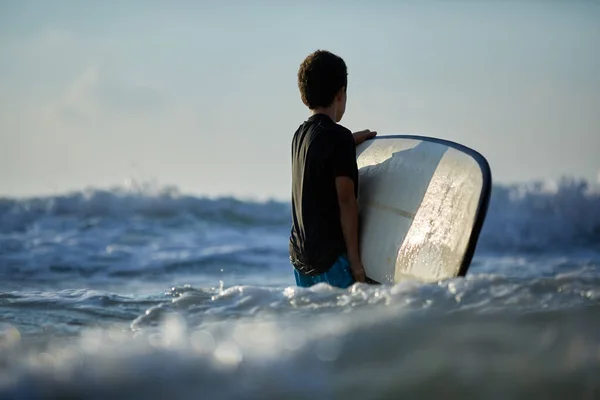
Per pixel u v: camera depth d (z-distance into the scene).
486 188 12.74
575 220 46.53
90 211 46.06
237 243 39.31
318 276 14.54
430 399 7.39
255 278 28.52
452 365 8.06
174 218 46.12
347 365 8.12
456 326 9.28
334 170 14.32
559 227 45.81
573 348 8.45
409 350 8.50
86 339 9.27
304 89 15.12
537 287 11.33
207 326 10.38
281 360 8.20
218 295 13.11
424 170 14.25
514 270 31.69
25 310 13.94
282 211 47.66
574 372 7.85
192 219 46.25
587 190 47.88
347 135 14.59
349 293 12.07
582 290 11.14
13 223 43.25
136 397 7.38
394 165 14.97
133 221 45.09
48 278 27.48
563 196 47.78
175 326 10.57
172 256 34.03
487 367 7.96
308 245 14.51
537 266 33.56
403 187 14.45
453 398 7.34
